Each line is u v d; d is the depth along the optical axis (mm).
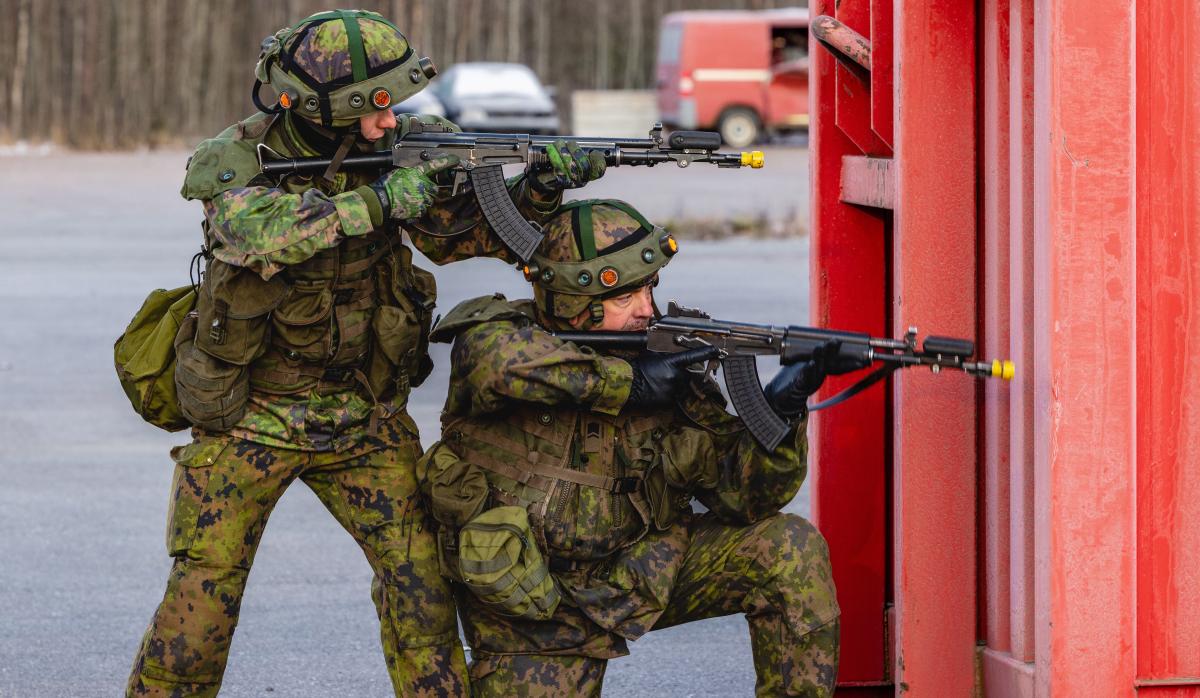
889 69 7695
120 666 10258
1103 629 6672
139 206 42688
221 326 7047
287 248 6820
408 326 7367
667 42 65438
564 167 7125
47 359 20922
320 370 7305
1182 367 6715
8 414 17781
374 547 7422
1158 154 6633
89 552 12805
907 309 7207
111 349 21719
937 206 7176
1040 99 6531
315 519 14000
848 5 8273
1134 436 6605
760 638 7340
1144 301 6688
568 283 7145
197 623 7199
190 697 7273
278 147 7246
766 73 62844
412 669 7352
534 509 7141
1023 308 6812
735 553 7301
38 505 14148
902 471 7230
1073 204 6477
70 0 75625
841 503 8430
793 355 6891
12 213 40469
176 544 7246
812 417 9055
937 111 7145
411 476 7492
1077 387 6555
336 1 83688
